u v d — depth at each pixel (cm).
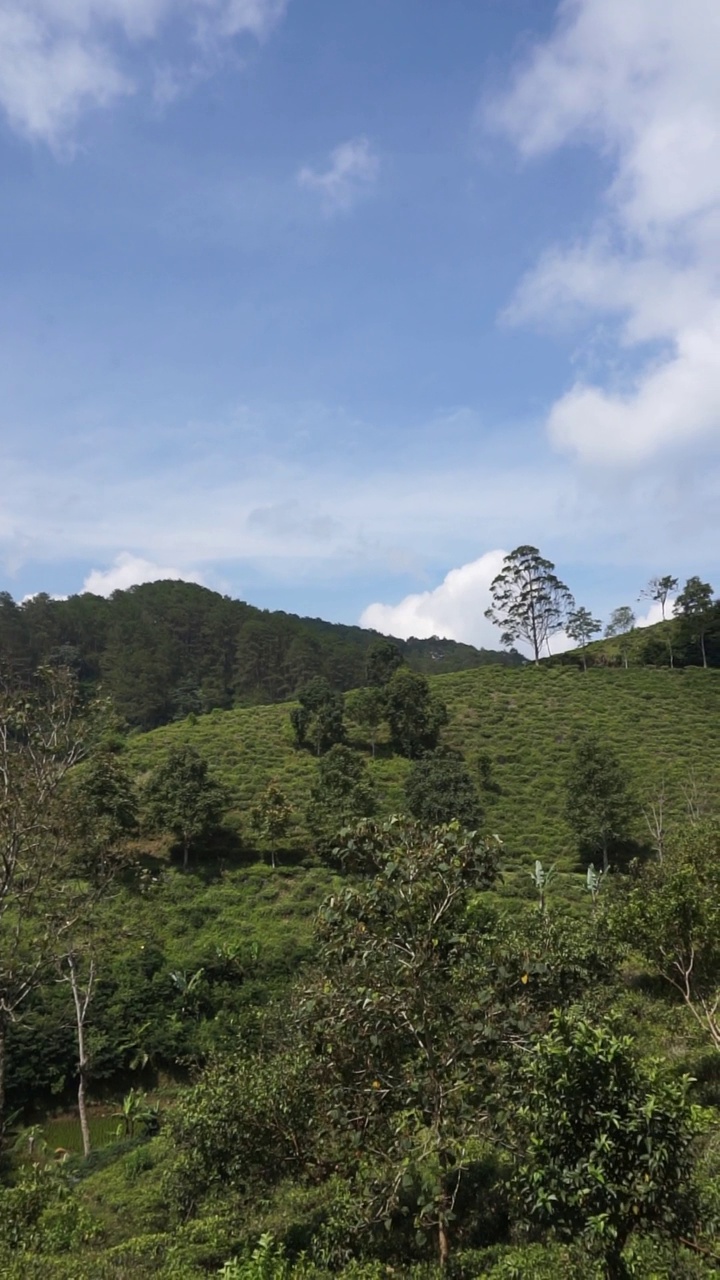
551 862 3806
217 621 11625
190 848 3791
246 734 5447
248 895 3400
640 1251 743
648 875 1922
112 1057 2550
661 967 1377
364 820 932
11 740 1527
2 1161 2112
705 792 4381
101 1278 980
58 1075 2481
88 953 1678
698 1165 862
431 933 854
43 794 1483
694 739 5475
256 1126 1169
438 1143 825
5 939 1689
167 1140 1490
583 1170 582
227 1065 1346
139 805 3766
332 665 11262
